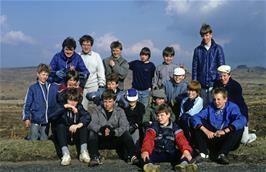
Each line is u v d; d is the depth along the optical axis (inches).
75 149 326.3
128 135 312.2
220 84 339.9
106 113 318.7
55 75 355.3
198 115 318.3
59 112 313.0
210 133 307.7
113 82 341.7
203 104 353.4
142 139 336.8
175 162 305.1
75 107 316.5
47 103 340.5
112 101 315.0
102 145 330.0
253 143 332.5
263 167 295.6
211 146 326.3
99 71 383.9
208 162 308.7
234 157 317.4
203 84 361.7
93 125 310.0
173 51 391.5
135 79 398.6
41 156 321.4
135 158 303.9
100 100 339.3
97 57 385.1
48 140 337.7
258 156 315.6
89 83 379.6
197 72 368.5
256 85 1977.1
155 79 397.7
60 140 310.2
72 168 294.5
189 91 330.3
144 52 394.3
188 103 332.2
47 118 339.6
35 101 338.0
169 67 391.9
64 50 358.9
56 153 323.6
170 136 299.6
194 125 311.4
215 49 359.3
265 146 327.0
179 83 359.9
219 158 302.8
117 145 328.8
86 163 308.3
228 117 315.6
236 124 305.3
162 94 334.6
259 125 490.9
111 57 392.5
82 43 379.6
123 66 387.5
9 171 288.2
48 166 299.9
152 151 300.0
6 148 324.8
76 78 335.6
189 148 291.4
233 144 308.2
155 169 273.7
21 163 310.2
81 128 315.6
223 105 315.3
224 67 332.2
